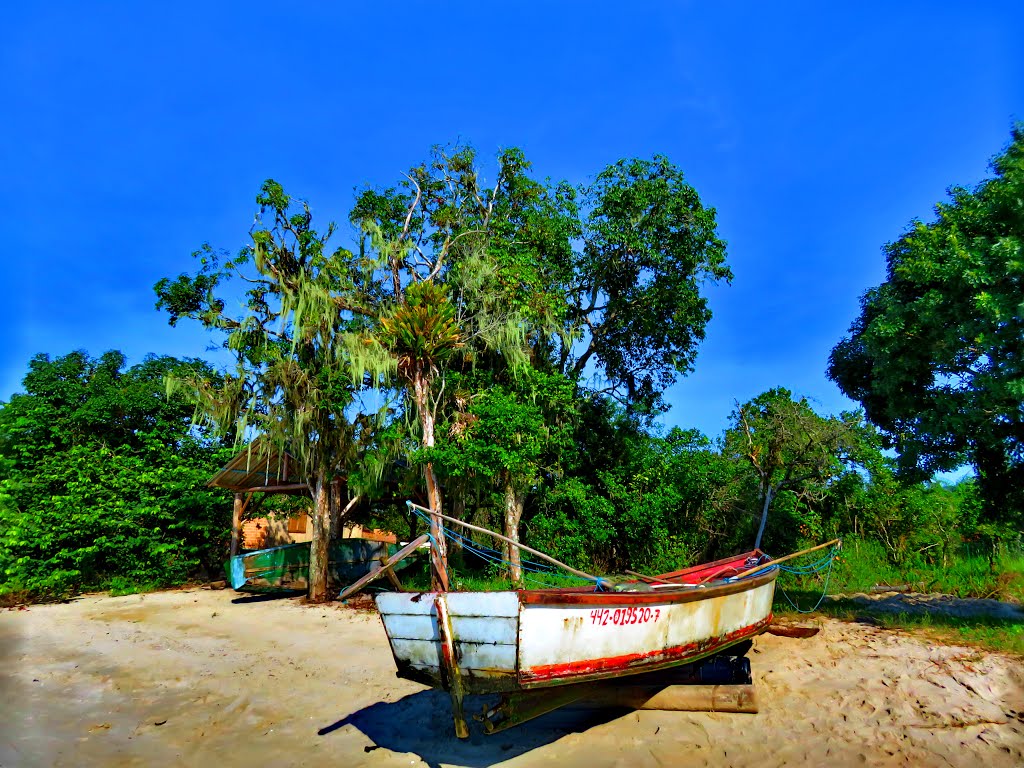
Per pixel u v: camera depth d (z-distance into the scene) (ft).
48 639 44.06
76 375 80.48
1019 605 39.22
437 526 28.91
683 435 61.87
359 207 65.82
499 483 56.39
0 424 71.77
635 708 24.77
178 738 25.22
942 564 52.60
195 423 54.85
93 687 32.24
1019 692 23.50
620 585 25.64
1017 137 31.07
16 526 63.98
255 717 27.25
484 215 67.72
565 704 22.53
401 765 22.00
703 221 61.87
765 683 26.73
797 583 48.57
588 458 65.36
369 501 72.02
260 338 57.88
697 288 66.39
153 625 48.67
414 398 53.72
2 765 22.93
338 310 56.49
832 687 25.62
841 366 43.42
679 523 61.00
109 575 69.10
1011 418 29.63
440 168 68.13
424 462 49.60
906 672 26.04
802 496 57.06
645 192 61.67
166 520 70.54
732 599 27.14
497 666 20.07
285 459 62.28
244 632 44.88
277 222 56.08
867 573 50.37
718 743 22.11
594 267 66.80
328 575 61.57
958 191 32.78
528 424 49.98
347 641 40.22
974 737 21.03
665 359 71.26
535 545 60.08
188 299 55.77
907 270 31.45
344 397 54.95
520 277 57.11
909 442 33.12
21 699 30.35
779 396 62.69
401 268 61.00
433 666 21.42
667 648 23.90
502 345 55.06
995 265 28.09
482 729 24.57
